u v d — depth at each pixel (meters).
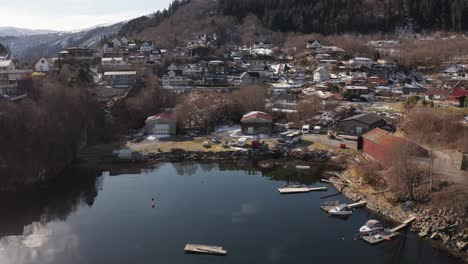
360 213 52.47
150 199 58.22
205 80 141.00
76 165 75.50
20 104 76.38
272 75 152.62
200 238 45.84
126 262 40.97
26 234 47.69
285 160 77.69
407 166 54.16
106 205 56.19
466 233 44.38
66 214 53.44
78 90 93.56
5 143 65.88
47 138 71.94
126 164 76.31
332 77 149.25
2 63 103.06
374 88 131.25
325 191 60.94
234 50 199.62
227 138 90.19
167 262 40.91
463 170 57.44
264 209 54.09
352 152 77.19
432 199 50.69
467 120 78.94
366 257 41.66
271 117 97.25
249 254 42.25
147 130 95.38
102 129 92.81
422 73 158.25
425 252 42.56
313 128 93.81
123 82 124.44
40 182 66.50
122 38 194.50
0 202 58.06
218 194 60.06
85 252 43.12
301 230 47.78
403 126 86.75
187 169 73.44
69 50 152.25
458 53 170.00
